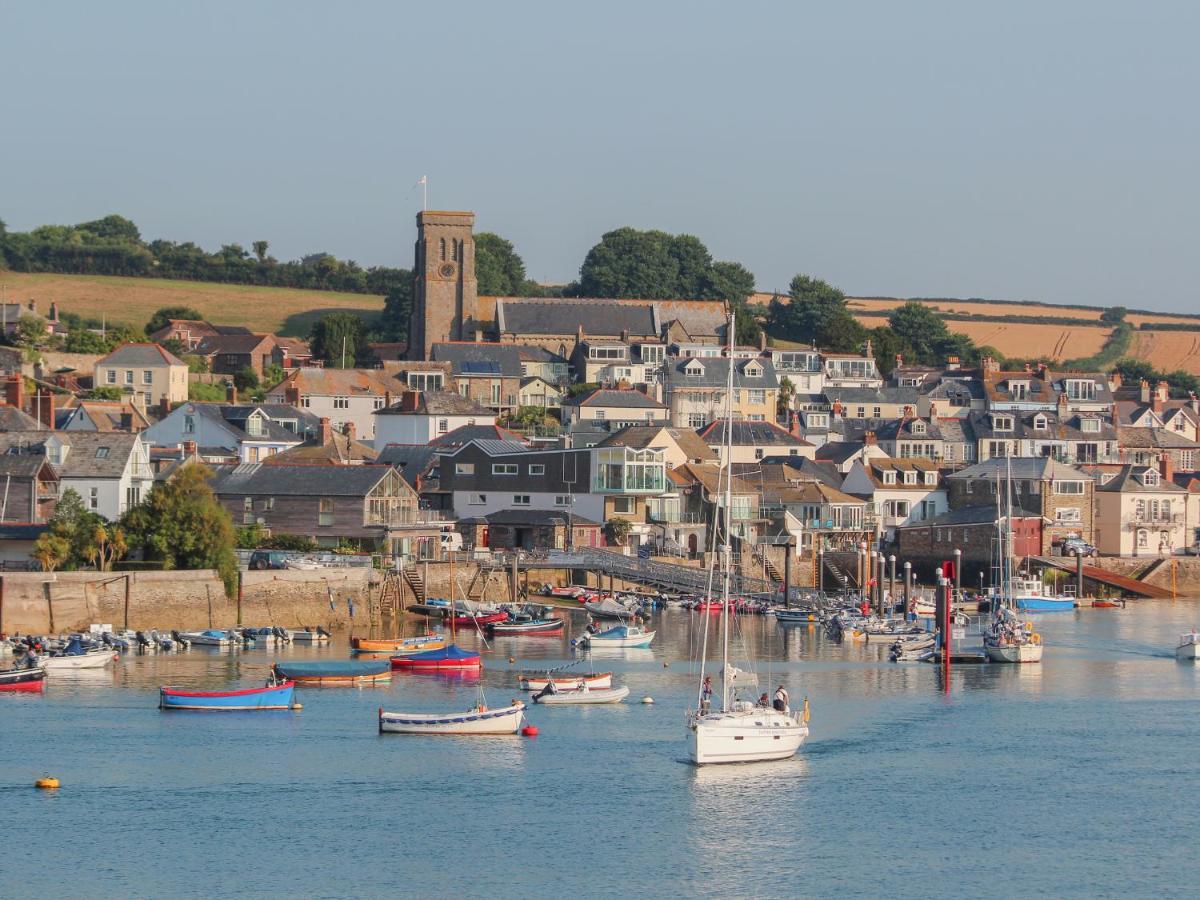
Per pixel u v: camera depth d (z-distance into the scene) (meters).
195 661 166.62
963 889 103.69
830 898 102.12
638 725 142.38
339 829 113.25
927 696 157.75
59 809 116.69
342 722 141.62
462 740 136.12
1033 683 165.75
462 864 107.12
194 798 119.44
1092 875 106.19
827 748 135.50
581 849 109.81
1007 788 124.12
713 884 104.12
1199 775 128.25
